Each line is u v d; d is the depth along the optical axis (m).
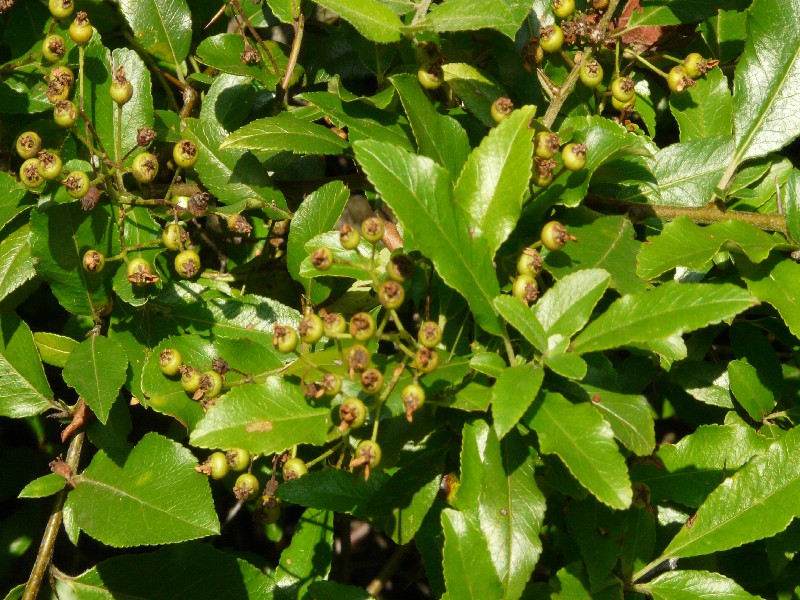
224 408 0.29
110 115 0.35
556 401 0.29
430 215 0.29
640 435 0.29
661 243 0.32
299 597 0.36
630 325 0.28
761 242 0.32
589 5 0.37
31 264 0.34
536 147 0.31
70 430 0.35
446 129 0.33
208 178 0.36
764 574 0.37
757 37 0.36
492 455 0.30
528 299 0.30
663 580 0.33
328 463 0.34
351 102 0.34
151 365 0.33
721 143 0.36
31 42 0.37
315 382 0.29
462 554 0.29
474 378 0.30
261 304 0.35
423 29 0.32
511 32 0.31
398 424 0.30
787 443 0.33
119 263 0.34
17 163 0.37
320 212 0.35
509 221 0.30
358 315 0.28
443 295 0.32
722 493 0.33
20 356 0.35
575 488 0.32
